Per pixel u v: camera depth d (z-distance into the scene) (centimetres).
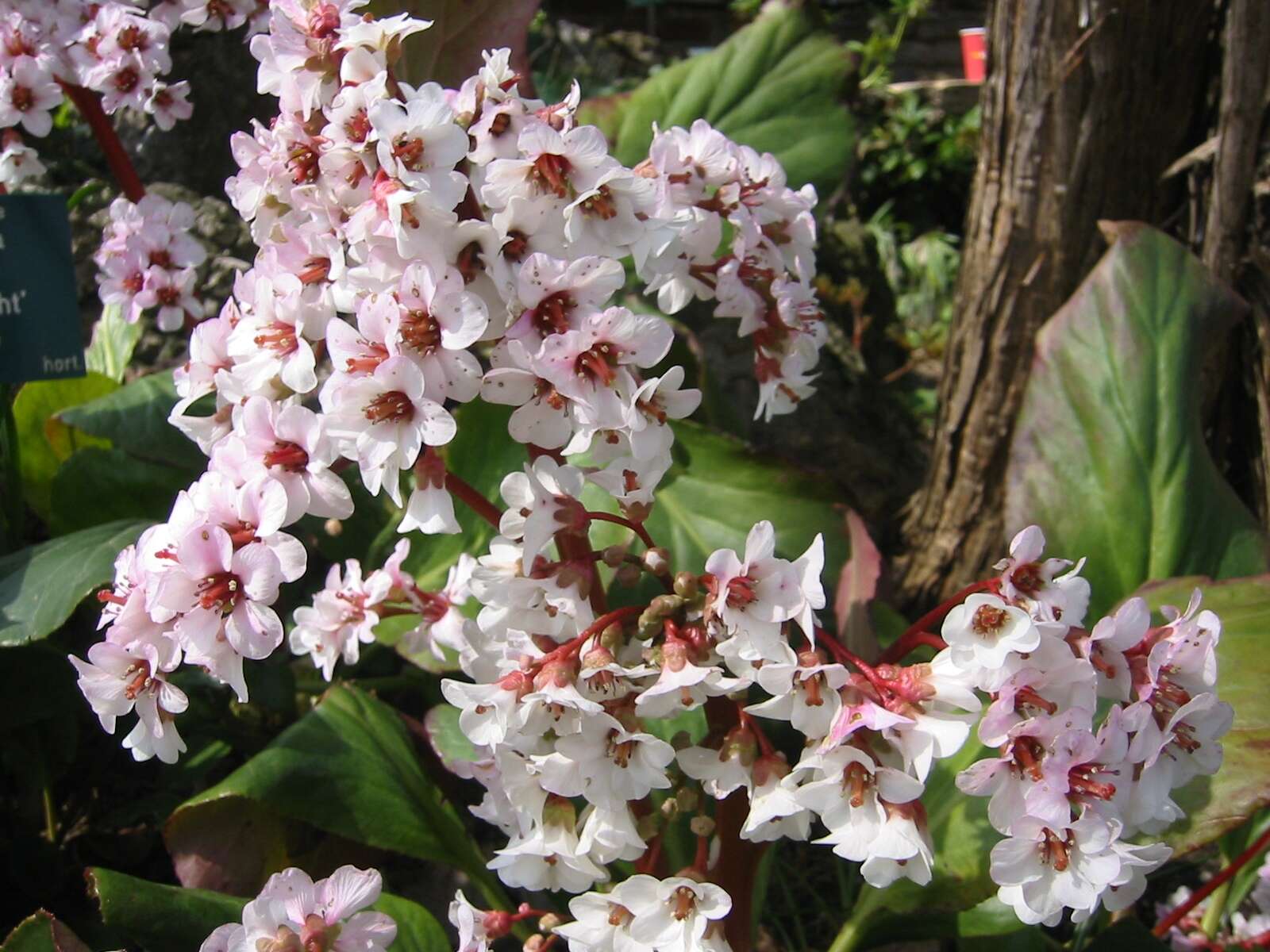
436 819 41
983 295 59
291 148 30
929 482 65
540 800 31
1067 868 28
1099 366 48
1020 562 29
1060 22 53
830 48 62
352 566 40
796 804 29
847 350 82
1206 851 50
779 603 29
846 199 105
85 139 70
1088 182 55
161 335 61
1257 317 53
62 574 41
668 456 30
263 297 30
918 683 29
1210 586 41
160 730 30
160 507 49
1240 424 55
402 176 27
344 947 31
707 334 72
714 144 34
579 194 29
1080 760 28
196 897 35
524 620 31
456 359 28
